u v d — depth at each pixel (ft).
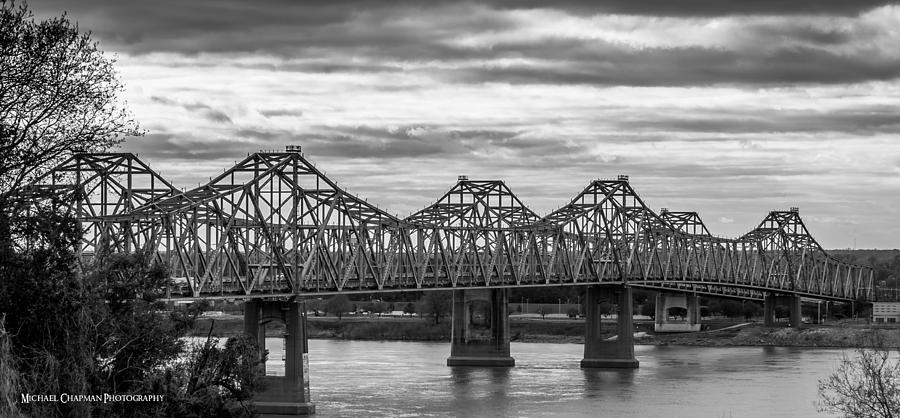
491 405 444.55
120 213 390.63
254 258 448.24
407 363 641.81
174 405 226.58
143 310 233.35
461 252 591.78
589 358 650.43
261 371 266.57
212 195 417.90
